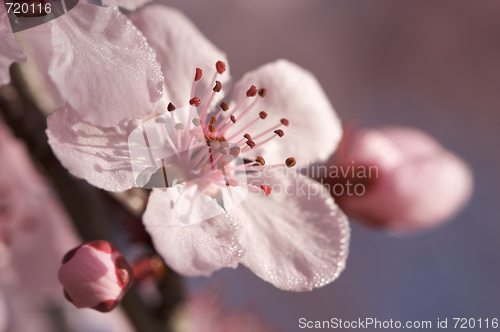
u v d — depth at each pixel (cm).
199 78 9
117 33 8
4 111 9
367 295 24
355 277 24
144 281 10
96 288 8
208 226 8
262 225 8
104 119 8
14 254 11
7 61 8
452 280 24
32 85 9
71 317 12
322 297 23
